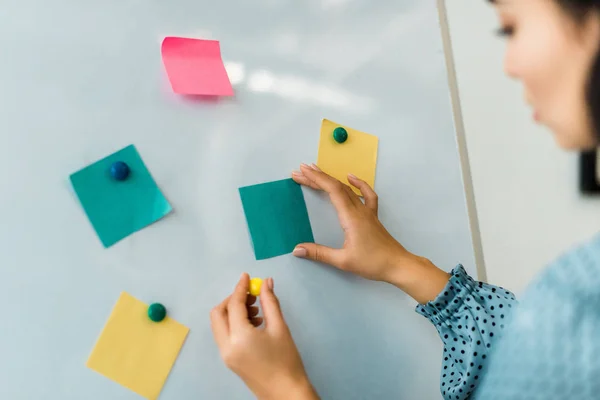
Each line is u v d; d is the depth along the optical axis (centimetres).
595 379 32
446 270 70
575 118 36
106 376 50
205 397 54
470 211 74
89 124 52
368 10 69
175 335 54
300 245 60
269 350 46
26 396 48
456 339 57
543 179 86
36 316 49
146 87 55
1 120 49
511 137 84
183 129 56
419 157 70
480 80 81
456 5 79
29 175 50
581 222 88
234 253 57
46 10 52
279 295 59
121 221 52
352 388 61
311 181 61
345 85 66
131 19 55
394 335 65
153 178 54
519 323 37
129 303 52
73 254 50
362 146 66
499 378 37
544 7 36
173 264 54
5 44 50
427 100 71
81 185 51
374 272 59
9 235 48
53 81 51
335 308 62
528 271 87
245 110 60
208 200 57
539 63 37
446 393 56
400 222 68
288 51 63
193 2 58
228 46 60
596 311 33
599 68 34
